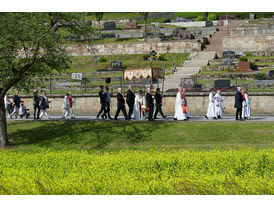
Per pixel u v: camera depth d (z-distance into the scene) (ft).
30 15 74.69
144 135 74.13
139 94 91.50
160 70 104.63
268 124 76.43
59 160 48.75
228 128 74.59
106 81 126.62
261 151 49.26
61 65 80.07
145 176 37.19
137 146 67.77
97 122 85.20
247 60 157.58
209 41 205.46
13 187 32.68
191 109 111.96
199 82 129.59
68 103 99.19
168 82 134.82
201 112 111.55
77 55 200.64
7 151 65.46
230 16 254.27
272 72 126.72
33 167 45.62
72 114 99.71
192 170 39.96
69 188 32.01
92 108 121.08
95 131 78.38
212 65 160.15
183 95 86.74
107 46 199.82
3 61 72.49
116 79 144.36
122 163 43.21
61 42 83.05
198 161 43.01
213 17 256.11
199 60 170.50
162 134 73.87
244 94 89.10
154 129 77.05
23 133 81.05
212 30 223.30
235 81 126.31
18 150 69.67
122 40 214.90
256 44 187.42
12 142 76.07
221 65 155.33
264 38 185.88
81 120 88.84
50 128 83.05
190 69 156.15
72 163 46.57
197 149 60.34
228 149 59.00
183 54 184.03
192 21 259.19
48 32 75.97
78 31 83.35
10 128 84.69
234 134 71.00
